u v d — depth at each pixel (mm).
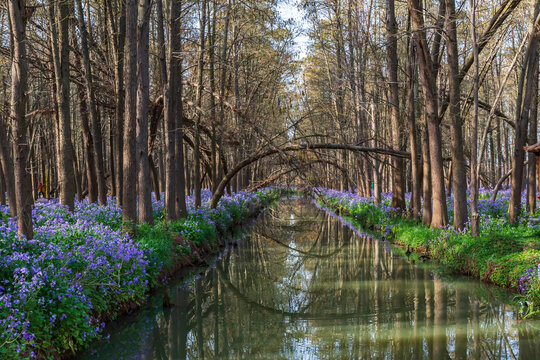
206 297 11633
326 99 30922
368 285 12711
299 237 23594
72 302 7348
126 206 12414
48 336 6551
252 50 25266
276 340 8680
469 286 11688
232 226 24891
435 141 16625
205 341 8711
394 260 15906
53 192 31469
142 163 14289
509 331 8508
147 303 10648
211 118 17859
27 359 5688
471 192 13727
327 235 23766
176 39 17438
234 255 18109
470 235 14047
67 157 15000
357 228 25516
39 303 6699
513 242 12539
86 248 9016
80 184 25250
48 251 8172
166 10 17422
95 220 14086
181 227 16094
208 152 26938
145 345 8383
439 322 9242
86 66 17328
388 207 23750
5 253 7863
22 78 8773
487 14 18844
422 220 18844
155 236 13352
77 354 7402
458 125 15125
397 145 21812
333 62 31516
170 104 16531
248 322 9844
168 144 16562
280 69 26266
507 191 32844
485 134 13430
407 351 7785
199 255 15906
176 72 17562
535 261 10758
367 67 24875
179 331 9219
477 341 8094
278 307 11070
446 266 13914
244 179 39531
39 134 28000
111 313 9141
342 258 17234
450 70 15055
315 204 47000
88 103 19266
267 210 39719
